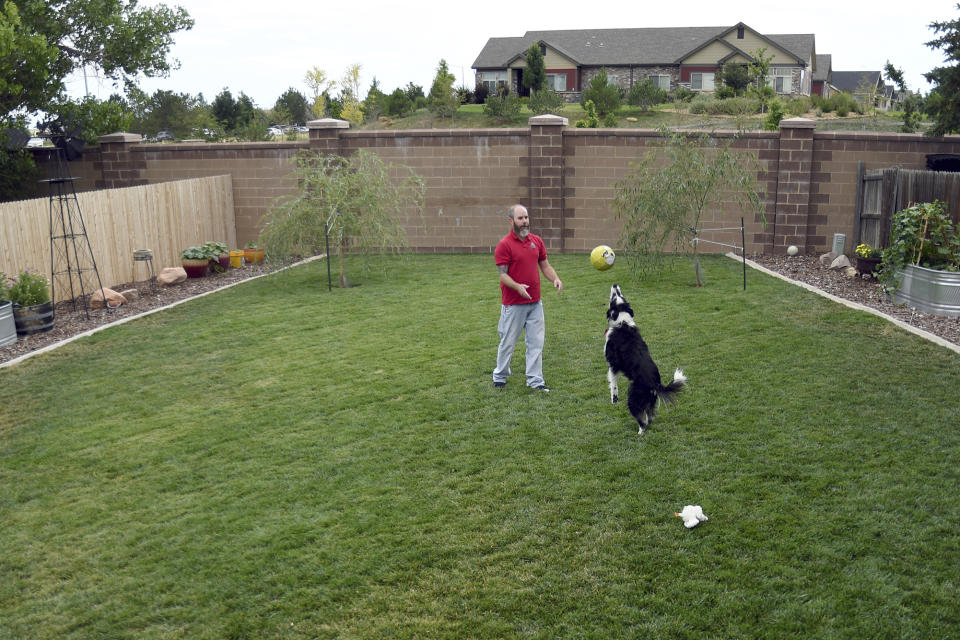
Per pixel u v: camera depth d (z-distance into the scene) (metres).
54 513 5.97
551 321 10.84
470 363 9.12
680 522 5.34
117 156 18.83
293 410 7.86
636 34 57.03
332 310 12.17
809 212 16.72
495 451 6.63
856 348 8.97
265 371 9.19
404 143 17.84
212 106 53.31
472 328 10.70
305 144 18.33
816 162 16.44
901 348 8.91
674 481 5.93
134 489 6.30
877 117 40.59
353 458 6.63
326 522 5.57
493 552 5.11
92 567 5.21
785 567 4.77
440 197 18.03
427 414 7.56
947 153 15.75
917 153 15.96
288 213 14.46
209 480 6.37
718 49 52.41
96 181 19.06
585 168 17.38
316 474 6.36
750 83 48.69
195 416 7.83
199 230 17.55
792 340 9.38
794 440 6.54
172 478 6.45
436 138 17.75
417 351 9.70
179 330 11.31
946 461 6.04
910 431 6.62
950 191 11.48
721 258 16.17
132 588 4.95
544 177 17.39
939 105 14.82
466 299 12.55
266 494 6.05
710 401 7.53
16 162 17.31
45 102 16.31
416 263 16.52
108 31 17.78
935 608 4.34
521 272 7.79
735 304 11.39
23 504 6.15
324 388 8.48
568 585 4.71
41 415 8.05
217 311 12.46
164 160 18.81
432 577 4.86
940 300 10.40
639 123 42.78
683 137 13.23
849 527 5.17
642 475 6.06
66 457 6.97
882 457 6.14
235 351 10.09
